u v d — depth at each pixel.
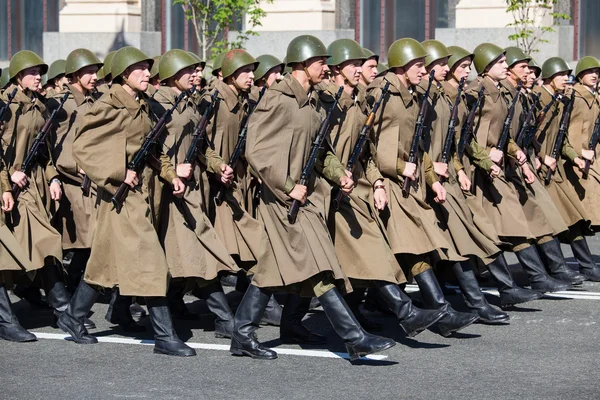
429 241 22.03
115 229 21.22
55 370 20.34
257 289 20.73
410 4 55.28
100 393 18.88
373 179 21.75
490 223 24.94
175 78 23.03
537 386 19.09
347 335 19.89
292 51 20.41
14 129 24.34
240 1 50.22
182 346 21.28
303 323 24.28
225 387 19.16
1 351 21.78
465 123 24.89
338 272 19.83
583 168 28.70
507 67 26.52
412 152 22.27
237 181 25.20
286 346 22.09
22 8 62.91
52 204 25.89
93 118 20.98
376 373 19.95
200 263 22.25
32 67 24.66
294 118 19.92
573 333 22.98
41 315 25.61
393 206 22.20
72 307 22.39
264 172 19.88
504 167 26.56
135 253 21.03
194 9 51.59
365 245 21.08
